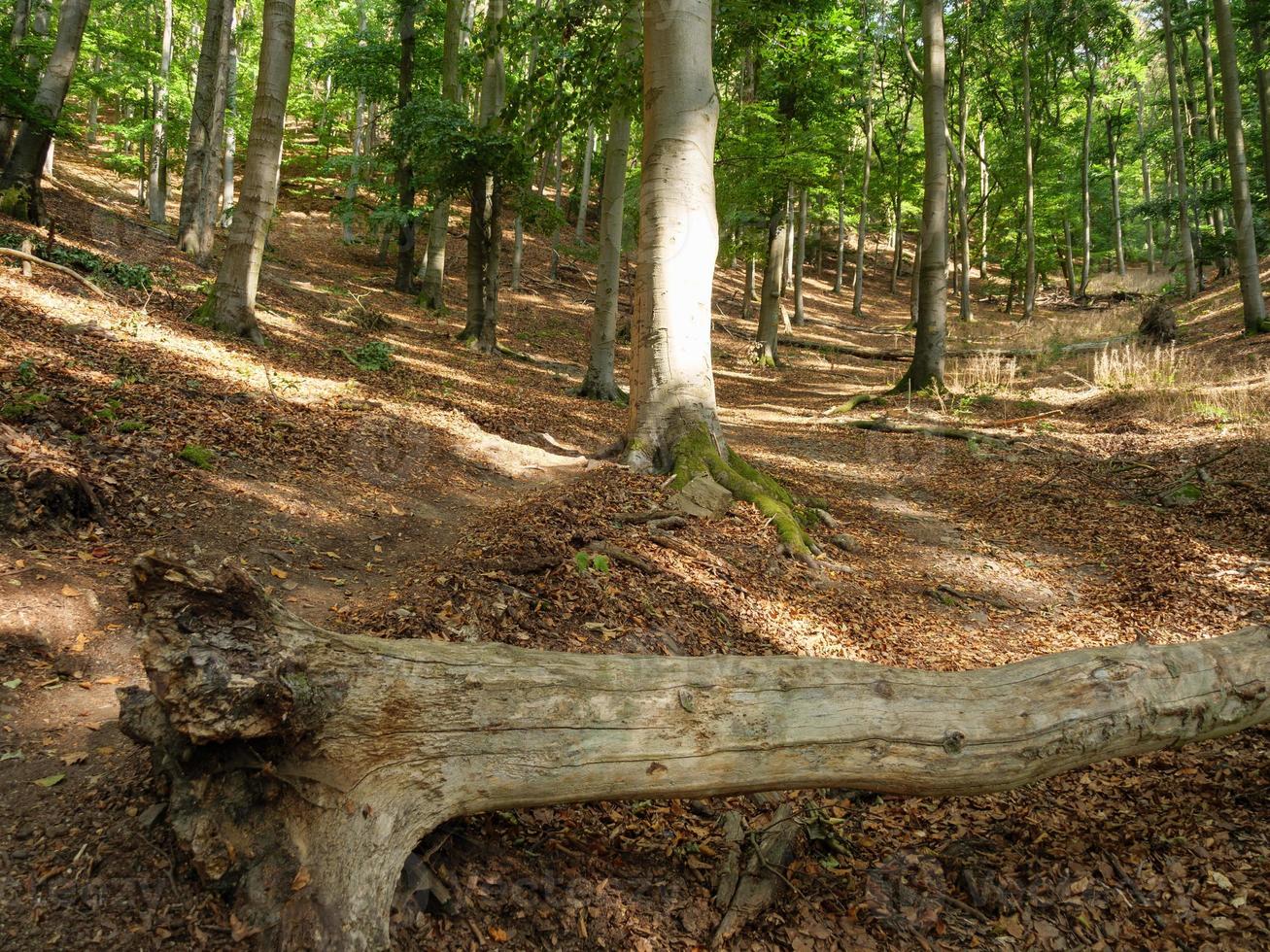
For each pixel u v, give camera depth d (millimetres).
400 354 13969
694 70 7535
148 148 23859
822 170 18891
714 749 2912
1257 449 8703
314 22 29656
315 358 11211
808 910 2932
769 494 7375
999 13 29719
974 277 45969
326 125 33250
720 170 18141
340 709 2473
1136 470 9180
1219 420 10234
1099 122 37031
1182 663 3461
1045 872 3217
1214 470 8508
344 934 2246
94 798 2707
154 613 2305
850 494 9547
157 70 21734
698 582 5570
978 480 9930
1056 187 36781
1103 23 28719
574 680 2869
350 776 2490
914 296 33156
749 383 19641
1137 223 48688
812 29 13594
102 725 3188
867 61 29516
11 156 13273
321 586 4848
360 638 2666
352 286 20766
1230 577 6223
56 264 9898
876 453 11656
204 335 9977
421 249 28000
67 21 13414
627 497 6816
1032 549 7711
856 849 3355
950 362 19516
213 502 5512
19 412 5434
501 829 2971
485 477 8266
